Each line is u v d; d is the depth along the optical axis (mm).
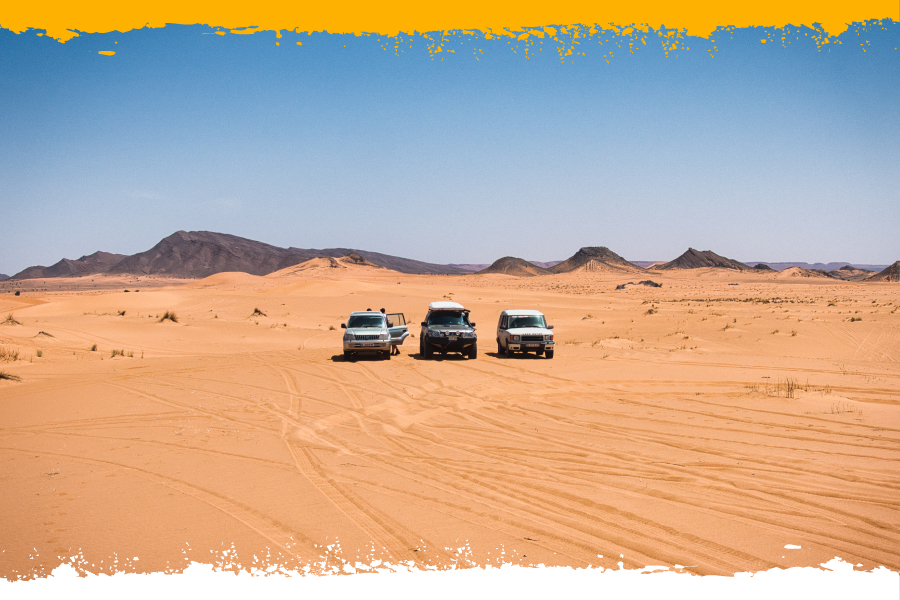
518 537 5137
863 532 5195
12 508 6027
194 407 12625
